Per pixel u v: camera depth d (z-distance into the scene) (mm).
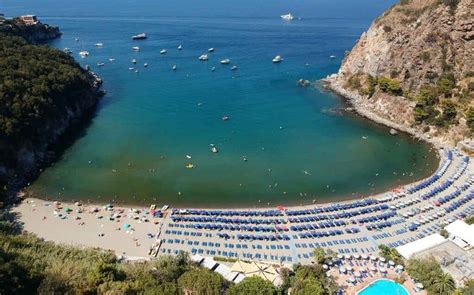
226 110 197625
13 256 79938
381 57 199500
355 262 95000
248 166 145625
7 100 146375
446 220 110500
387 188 131000
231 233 107188
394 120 180250
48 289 68500
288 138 167500
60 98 177500
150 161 148375
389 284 87938
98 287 73438
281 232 107438
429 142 159875
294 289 81812
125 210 118500
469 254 93312
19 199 122625
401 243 102125
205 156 152500
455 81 172125
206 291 77125
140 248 101625
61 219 113188
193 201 124438
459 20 173000
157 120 186125
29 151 143250
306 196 127375
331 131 173250
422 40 183000
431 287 83688
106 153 154000
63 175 137875
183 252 94688
